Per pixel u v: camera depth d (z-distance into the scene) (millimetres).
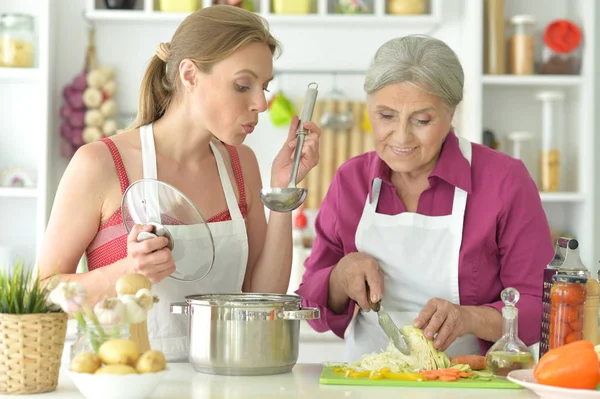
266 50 1923
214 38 1876
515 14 3848
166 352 1996
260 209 2230
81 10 3801
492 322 1938
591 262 3619
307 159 2055
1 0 3738
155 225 1747
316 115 3875
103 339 1464
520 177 2125
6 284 1535
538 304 2033
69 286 1475
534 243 2084
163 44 2021
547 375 1472
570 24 3662
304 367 1851
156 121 2090
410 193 2191
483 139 3705
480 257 2115
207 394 1520
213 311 1710
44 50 3539
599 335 1759
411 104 1930
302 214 3805
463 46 3816
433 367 1767
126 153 2004
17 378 1502
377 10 3688
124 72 3830
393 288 2174
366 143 3916
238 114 1909
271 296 1816
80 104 3658
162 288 1994
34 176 3725
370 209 2209
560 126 3805
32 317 1497
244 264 2121
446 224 2129
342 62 3898
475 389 1595
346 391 1559
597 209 3666
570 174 3779
